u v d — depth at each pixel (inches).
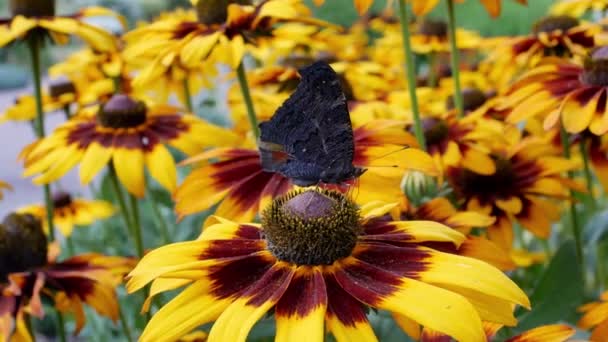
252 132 17.0
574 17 19.1
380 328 14.5
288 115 11.8
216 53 15.6
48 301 15.3
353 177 11.4
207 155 14.2
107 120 16.8
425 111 19.1
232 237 11.7
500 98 16.8
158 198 21.0
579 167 16.7
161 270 10.6
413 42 24.0
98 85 21.0
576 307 14.9
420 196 14.1
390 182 12.8
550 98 14.9
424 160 13.0
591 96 14.6
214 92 27.9
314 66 11.3
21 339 14.3
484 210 15.9
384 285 10.4
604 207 22.5
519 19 33.8
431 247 12.0
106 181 23.1
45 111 21.6
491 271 10.3
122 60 20.8
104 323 20.5
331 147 11.4
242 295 10.6
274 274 10.9
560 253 14.2
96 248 23.2
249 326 10.0
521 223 16.2
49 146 16.7
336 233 11.0
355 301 10.5
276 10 15.3
